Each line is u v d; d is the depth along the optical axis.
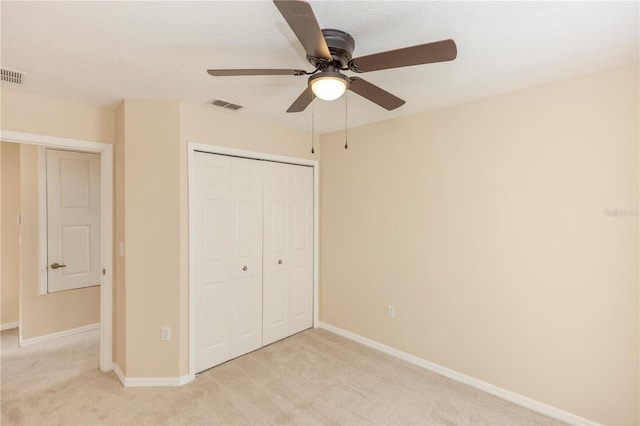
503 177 2.46
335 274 3.70
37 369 2.83
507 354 2.45
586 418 2.13
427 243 2.89
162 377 2.60
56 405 2.31
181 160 2.63
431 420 2.19
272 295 3.41
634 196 1.97
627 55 1.86
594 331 2.10
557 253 2.24
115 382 2.63
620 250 2.02
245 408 2.30
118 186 2.71
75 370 2.82
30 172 3.34
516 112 2.39
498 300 2.50
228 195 3.00
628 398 2.00
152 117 2.59
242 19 1.51
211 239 2.87
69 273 3.54
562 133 2.21
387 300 3.19
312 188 3.82
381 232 3.24
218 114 2.88
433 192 2.85
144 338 2.58
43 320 3.42
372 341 3.32
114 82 2.24
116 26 1.57
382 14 1.47
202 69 2.05
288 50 1.81
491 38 1.68
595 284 2.10
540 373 2.31
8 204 3.82
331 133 3.71
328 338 3.54
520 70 2.06
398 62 1.45
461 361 2.69
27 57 1.88
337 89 1.53
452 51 1.33
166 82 2.25
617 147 2.02
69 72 2.08
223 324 2.97
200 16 1.49
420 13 1.47
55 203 3.43
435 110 2.83
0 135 2.31
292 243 3.61
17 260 3.87
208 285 2.85
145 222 2.57
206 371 2.81
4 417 2.18
